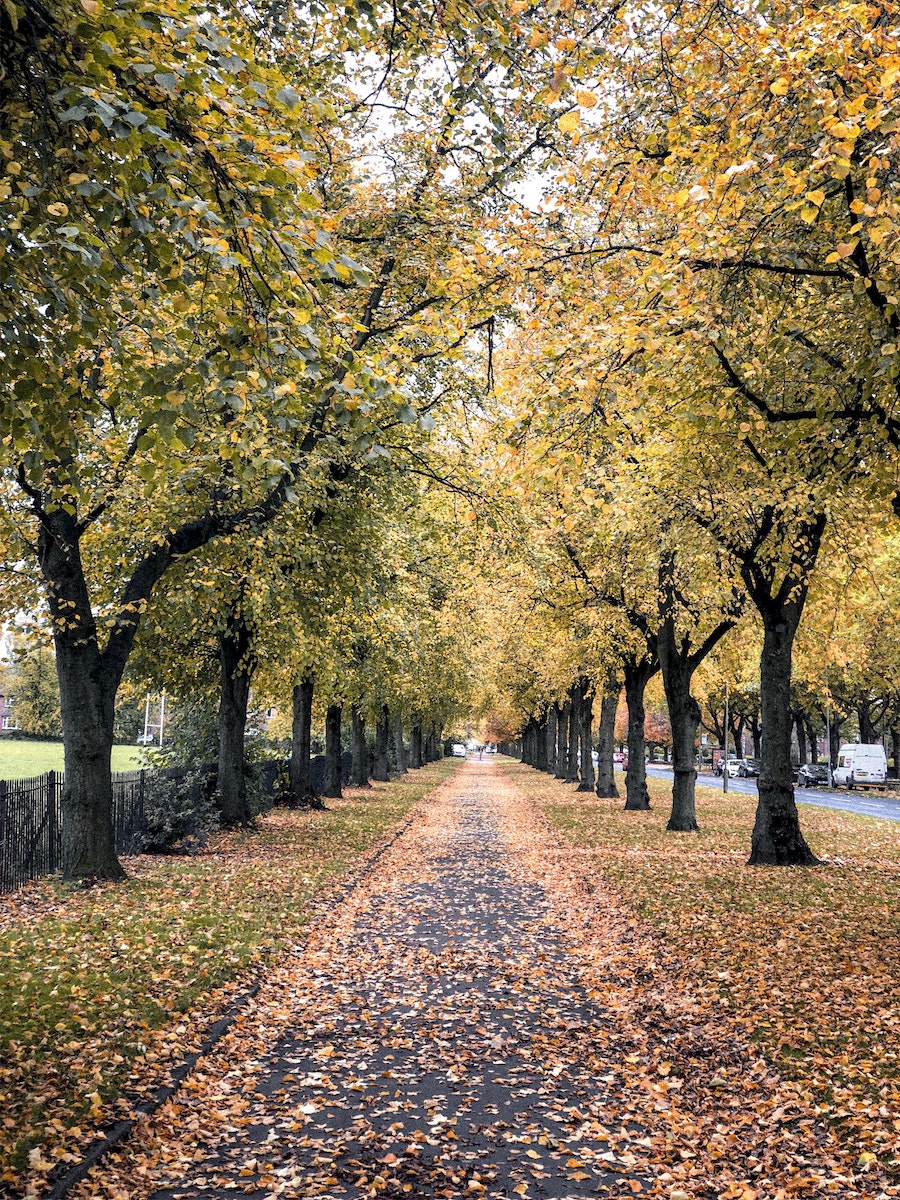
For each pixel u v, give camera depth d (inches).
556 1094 260.4
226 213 194.7
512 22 274.7
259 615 698.8
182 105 183.3
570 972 400.2
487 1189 202.4
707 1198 199.0
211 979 350.6
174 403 201.6
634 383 330.6
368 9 292.5
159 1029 290.4
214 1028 303.0
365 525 685.9
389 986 375.9
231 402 203.6
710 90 315.6
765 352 351.6
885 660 1610.5
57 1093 232.4
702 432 415.8
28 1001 306.3
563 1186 204.2
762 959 378.9
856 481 394.6
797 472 404.5
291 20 338.3
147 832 713.0
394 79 412.2
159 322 261.0
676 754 921.5
